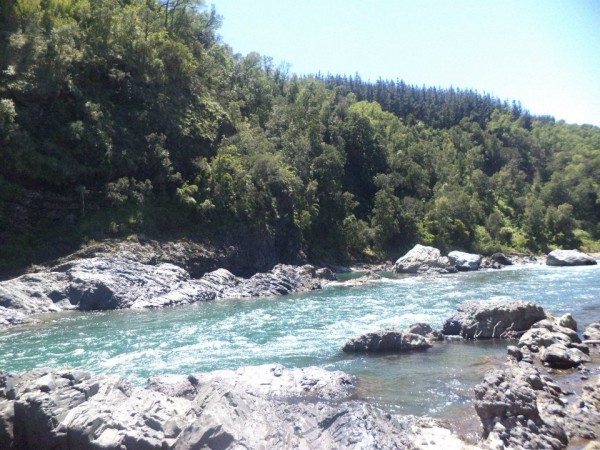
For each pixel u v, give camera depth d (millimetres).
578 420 13812
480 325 25453
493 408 13156
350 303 38188
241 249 62562
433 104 198125
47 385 13938
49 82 54969
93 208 52438
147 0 85375
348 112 130750
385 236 96812
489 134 178375
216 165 65625
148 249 50875
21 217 48531
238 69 108562
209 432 11898
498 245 108062
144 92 66062
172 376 17516
